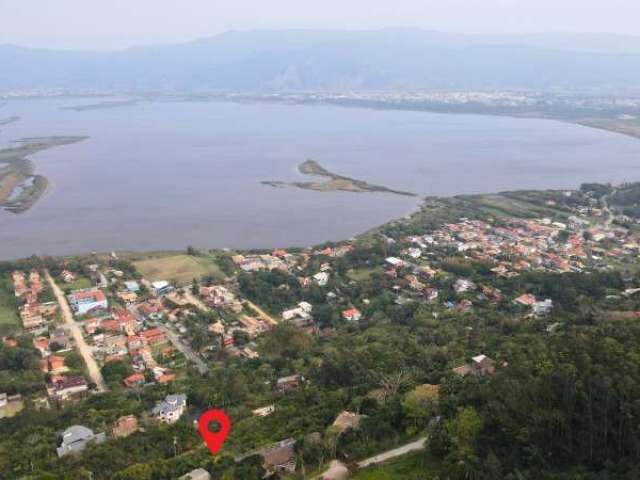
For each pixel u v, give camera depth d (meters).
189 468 117.12
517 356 126.75
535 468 96.06
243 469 110.75
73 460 127.25
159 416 150.38
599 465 96.19
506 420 105.56
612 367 102.69
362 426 121.00
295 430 129.50
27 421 152.38
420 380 146.38
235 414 145.12
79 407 159.25
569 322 185.88
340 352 174.12
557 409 103.06
